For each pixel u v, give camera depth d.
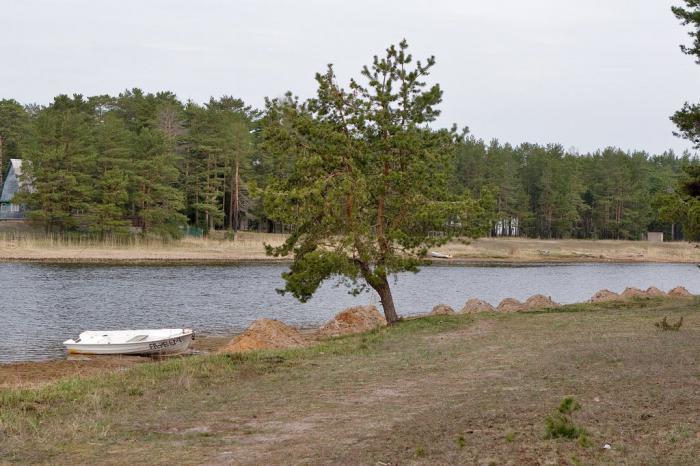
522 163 152.00
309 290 24.75
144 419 10.37
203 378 14.38
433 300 44.12
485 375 13.70
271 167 99.94
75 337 26.78
